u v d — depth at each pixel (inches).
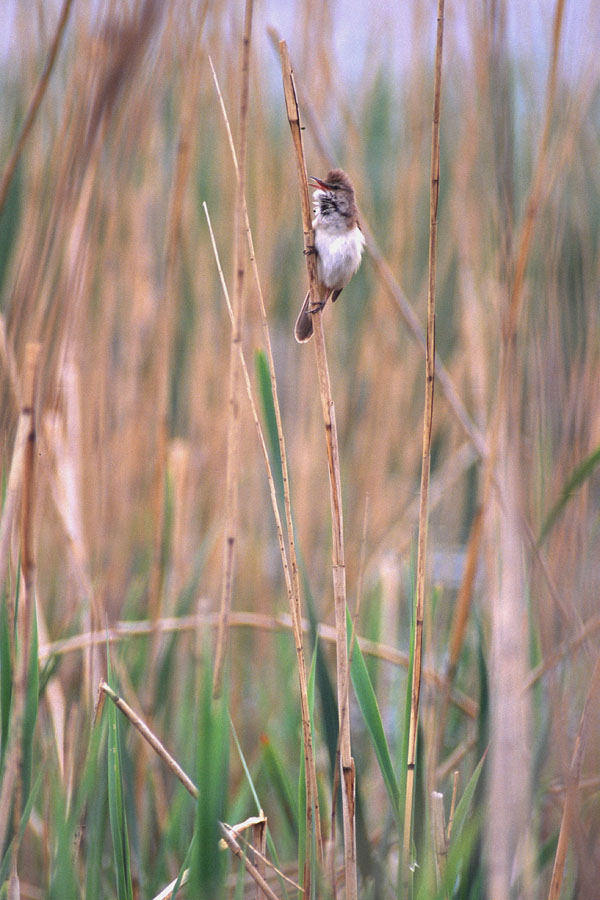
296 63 387.5
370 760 348.8
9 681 221.8
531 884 213.0
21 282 267.9
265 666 392.8
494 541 256.1
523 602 208.4
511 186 223.5
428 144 414.6
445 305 456.4
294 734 346.3
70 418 332.2
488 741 245.1
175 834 276.2
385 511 425.1
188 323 426.3
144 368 383.9
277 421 210.8
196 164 393.1
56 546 371.9
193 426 405.7
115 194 320.2
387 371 418.9
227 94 368.2
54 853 242.2
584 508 255.1
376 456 418.3
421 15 403.2
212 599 398.3
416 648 210.5
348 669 207.8
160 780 319.0
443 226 451.2
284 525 411.8
